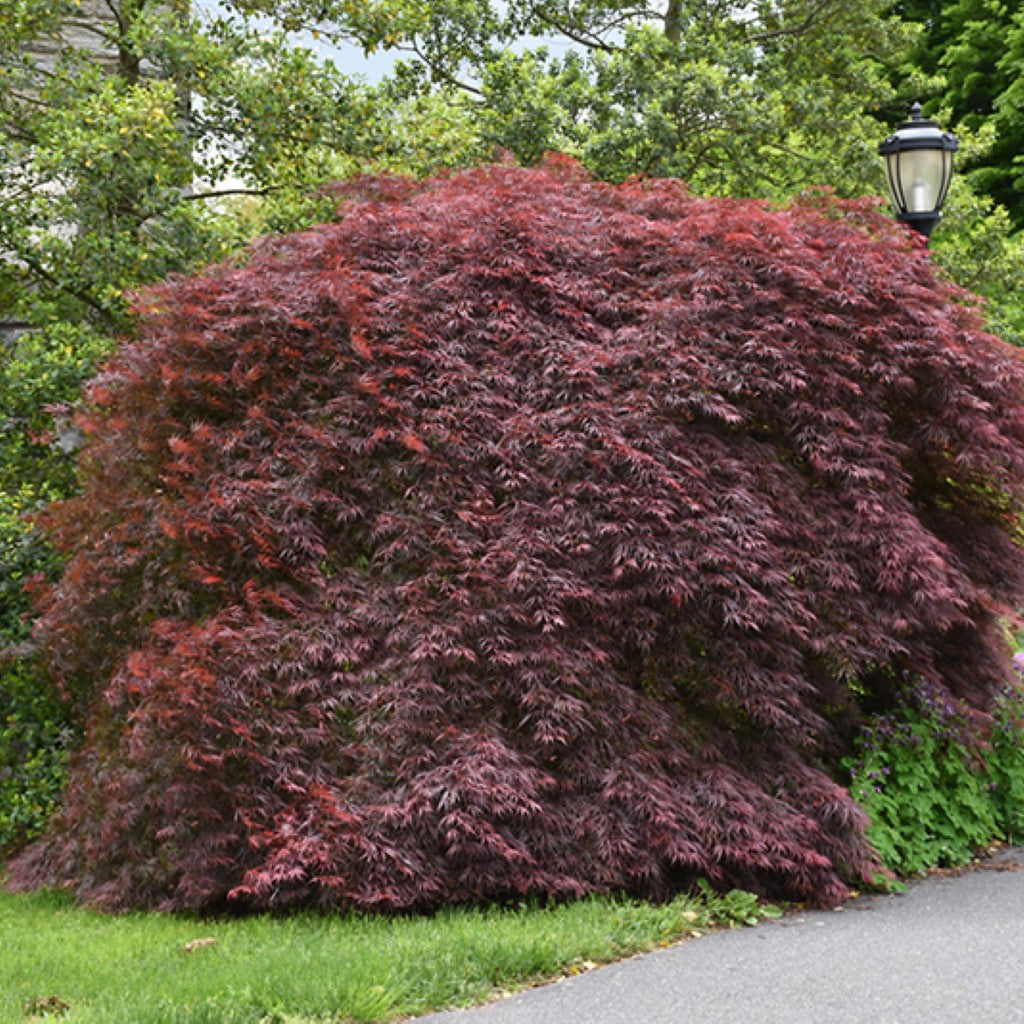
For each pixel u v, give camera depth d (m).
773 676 6.02
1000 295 16.30
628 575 5.92
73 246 9.34
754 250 6.64
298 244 6.77
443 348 6.18
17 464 8.66
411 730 5.62
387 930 5.11
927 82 18.28
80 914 5.90
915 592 6.18
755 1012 4.09
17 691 8.03
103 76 10.61
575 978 4.53
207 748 5.64
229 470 6.09
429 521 5.91
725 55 15.45
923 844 6.42
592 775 5.71
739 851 5.59
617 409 6.12
